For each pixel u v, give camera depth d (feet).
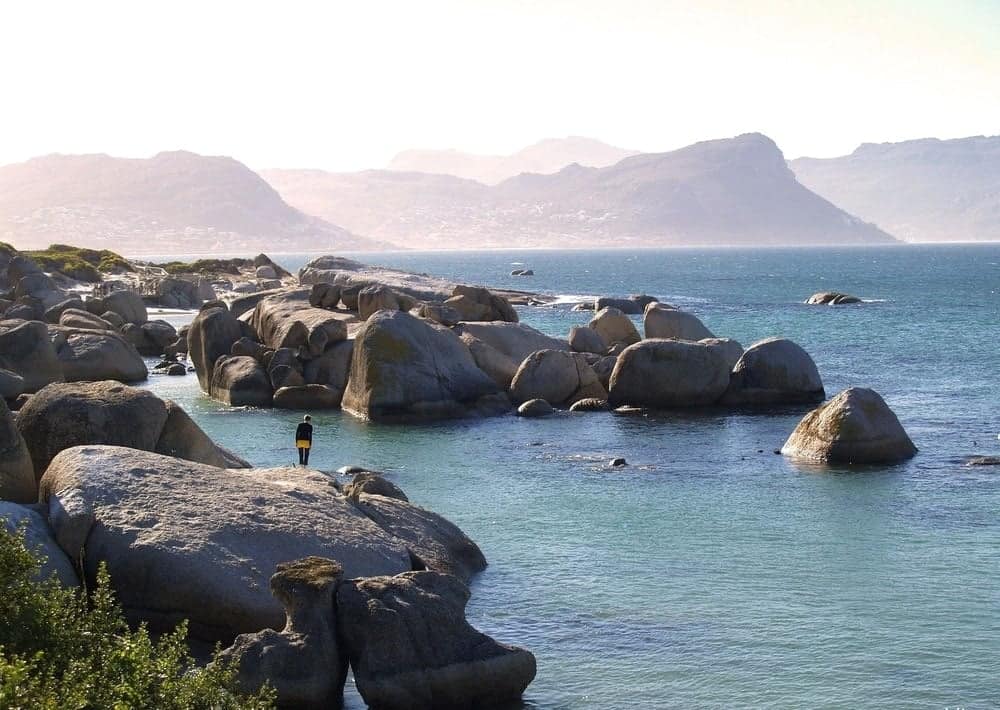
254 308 208.85
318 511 71.77
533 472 114.01
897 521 92.79
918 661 63.21
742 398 154.61
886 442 116.88
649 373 153.28
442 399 148.66
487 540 88.02
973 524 91.66
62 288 370.53
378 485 87.04
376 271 359.87
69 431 79.30
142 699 41.34
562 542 87.35
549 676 61.67
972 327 275.18
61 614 47.26
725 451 123.85
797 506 98.43
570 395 158.51
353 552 68.28
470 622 69.67
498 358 164.55
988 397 160.76
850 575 78.43
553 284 590.14
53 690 39.19
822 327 283.59
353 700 57.16
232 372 163.84
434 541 78.23
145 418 81.20
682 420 144.36
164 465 70.74
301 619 56.13
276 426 142.82
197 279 402.52
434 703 56.08
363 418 148.36
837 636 67.05
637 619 70.13
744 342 251.39
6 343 161.07
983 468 112.68
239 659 54.13
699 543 86.84
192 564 61.93
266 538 66.23
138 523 64.49
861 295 439.22
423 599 58.08
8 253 369.09
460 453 124.47
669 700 58.59
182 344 223.30
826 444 117.70
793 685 60.34
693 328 196.24
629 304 340.18
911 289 486.79
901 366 198.08
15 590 47.11
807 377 155.53
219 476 72.18
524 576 78.69
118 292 259.19
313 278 352.08
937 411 149.07
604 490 105.50
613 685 60.49
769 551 84.48
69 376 175.52
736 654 64.49
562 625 69.26
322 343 164.14
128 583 62.13
